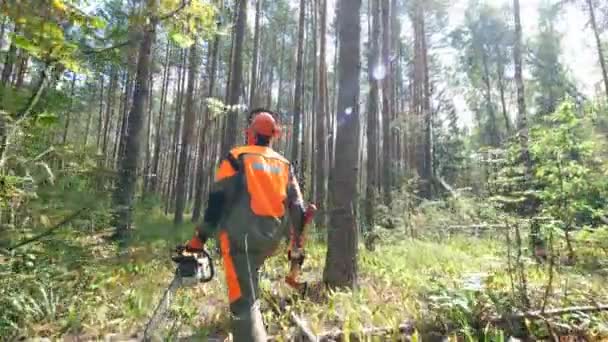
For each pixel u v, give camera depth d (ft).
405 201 37.83
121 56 7.61
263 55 100.73
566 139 12.79
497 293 12.80
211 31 9.02
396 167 64.85
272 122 8.21
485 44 89.45
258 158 7.46
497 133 98.73
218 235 7.13
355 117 17.88
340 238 16.75
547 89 82.74
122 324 7.86
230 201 7.06
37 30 6.66
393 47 78.54
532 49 86.22
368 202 36.55
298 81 56.29
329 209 17.20
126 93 66.23
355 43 18.20
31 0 6.53
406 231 31.65
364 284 17.71
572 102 13.17
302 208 8.07
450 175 73.92
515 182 13.74
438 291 12.51
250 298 7.02
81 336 9.07
